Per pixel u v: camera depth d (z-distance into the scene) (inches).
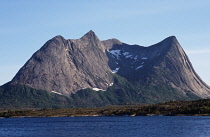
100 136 7854.3
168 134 7849.4
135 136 7672.2
